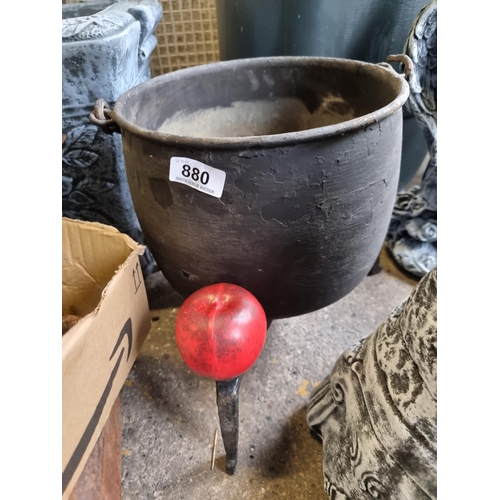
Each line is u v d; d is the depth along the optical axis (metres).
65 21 0.90
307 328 1.10
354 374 0.74
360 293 1.22
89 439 0.59
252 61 1.00
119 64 0.95
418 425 0.57
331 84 0.98
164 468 0.82
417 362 0.58
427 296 0.57
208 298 0.68
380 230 0.78
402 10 1.05
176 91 0.96
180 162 0.62
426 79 1.04
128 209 1.15
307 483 0.79
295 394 0.94
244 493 0.78
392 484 0.61
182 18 1.53
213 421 0.90
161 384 0.98
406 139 1.25
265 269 0.71
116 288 0.64
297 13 1.06
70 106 0.96
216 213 0.65
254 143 0.58
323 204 0.65
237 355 0.65
